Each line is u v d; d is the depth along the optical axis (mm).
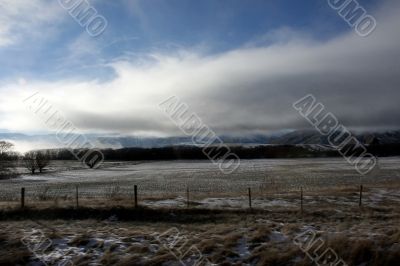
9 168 101625
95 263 13359
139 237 16203
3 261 13312
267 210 23812
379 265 12070
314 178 58750
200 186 48250
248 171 79250
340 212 23031
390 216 21406
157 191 42031
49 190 45312
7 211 23125
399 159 123688
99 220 22031
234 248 14297
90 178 68938
